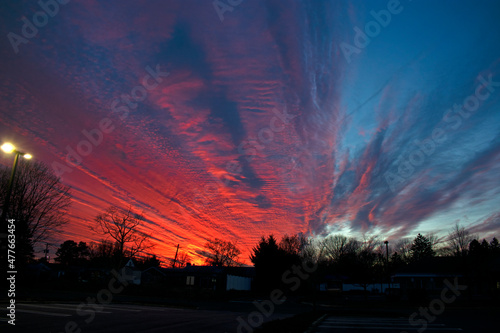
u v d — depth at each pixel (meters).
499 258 36.19
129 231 43.34
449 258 41.25
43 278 51.03
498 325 15.81
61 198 38.47
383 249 61.25
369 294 57.44
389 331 13.48
